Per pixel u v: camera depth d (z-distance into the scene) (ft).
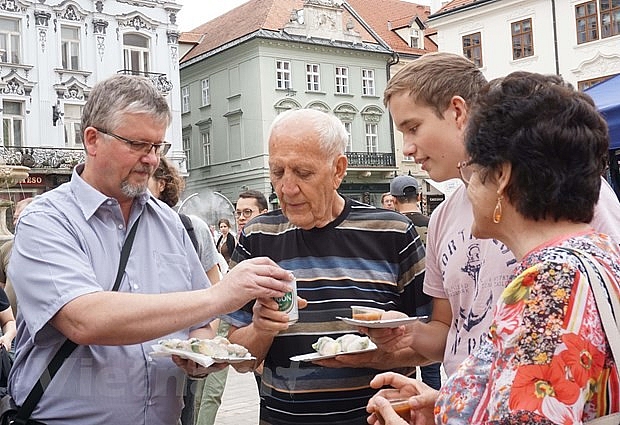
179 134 88.17
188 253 8.23
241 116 100.58
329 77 103.24
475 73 7.10
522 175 4.70
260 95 97.25
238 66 100.99
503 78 5.15
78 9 79.41
